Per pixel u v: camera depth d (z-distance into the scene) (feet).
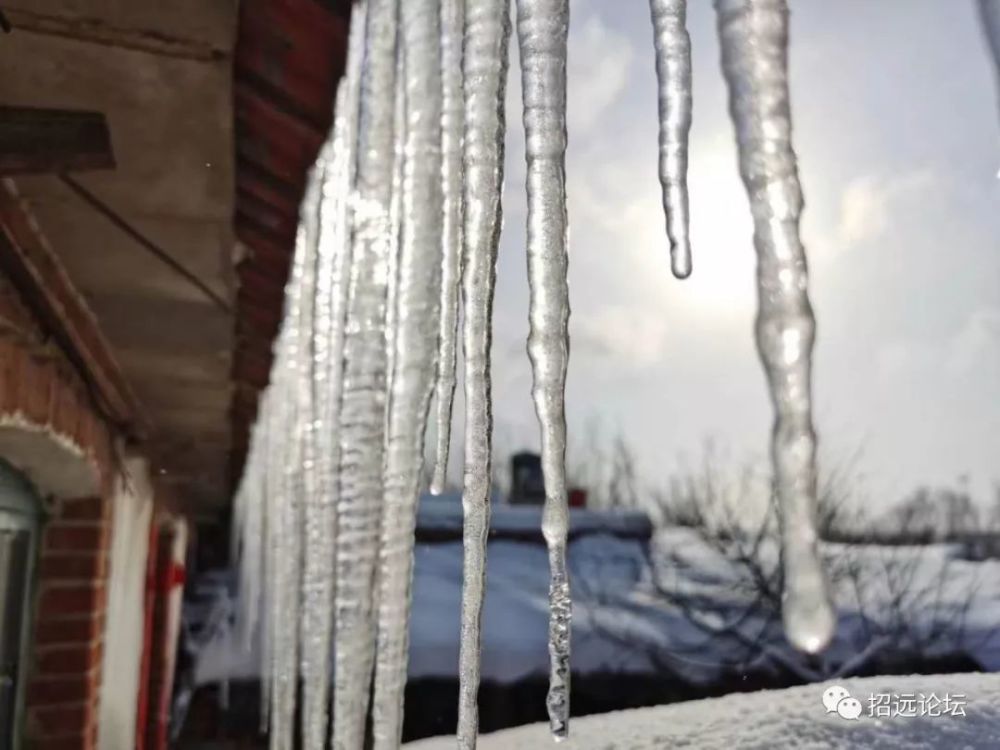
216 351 5.57
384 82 2.68
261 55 2.49
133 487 9.14
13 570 5.78
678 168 1.80
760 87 1.53
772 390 1.55
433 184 2.66
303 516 5.63
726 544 33.06
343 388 3.59
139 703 10.64
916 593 29.22
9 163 2.68
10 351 4.25
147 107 2.65
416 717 18.06
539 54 2.16
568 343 2.25
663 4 1.84
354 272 3.35
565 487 2.34
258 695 17.94
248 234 3.71
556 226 2.18
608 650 22.98
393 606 3.17
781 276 1.53
